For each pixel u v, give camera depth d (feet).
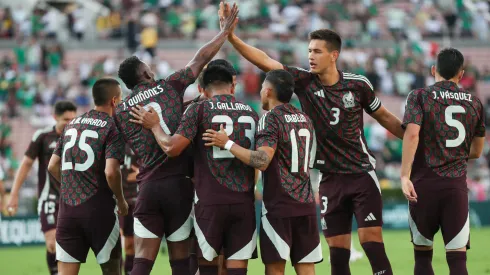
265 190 79.25
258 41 306.14
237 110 79.36
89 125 83.87
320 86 85.25
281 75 80.48
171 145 76.69
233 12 85.25
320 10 332.60
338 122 84.84
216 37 84.38
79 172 82.99
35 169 233.55
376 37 329.11
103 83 85.40
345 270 86.89
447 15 334.85
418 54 321.73
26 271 138.00
